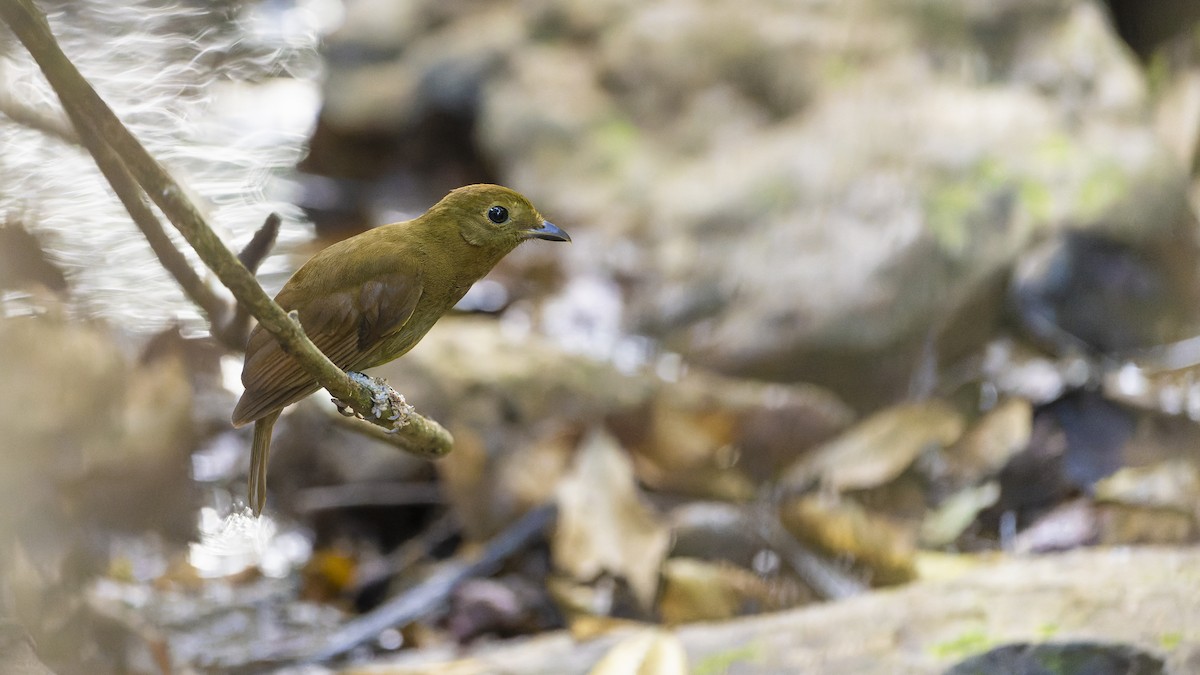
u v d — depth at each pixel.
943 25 14.95
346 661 9.32
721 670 7.21
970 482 10.88
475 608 9.85
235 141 12.49
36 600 7.79
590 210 14.68
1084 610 7.16
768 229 13.70
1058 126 13.96
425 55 16.70
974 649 6.91
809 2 15.49
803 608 8.83
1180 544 10.06
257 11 15.16
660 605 9.49
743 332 13.05
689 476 11.13
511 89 15.95
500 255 6.32
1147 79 15.73
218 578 10.24
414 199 16.34
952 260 12.98
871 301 12.87
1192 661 6.55
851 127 14.32
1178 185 13.59
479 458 10.84
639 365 12.58
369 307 5.97
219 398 10.77
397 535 11.39
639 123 15.31
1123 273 12.99
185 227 4.16
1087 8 14.92
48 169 8.01
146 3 10.15
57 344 8.48
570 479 10.10
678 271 13.74
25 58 7.19
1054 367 12.15
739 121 14.96
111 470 9.27
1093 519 10.34
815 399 11.66
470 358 11.82
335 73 16.78
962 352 12.87
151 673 8.46
